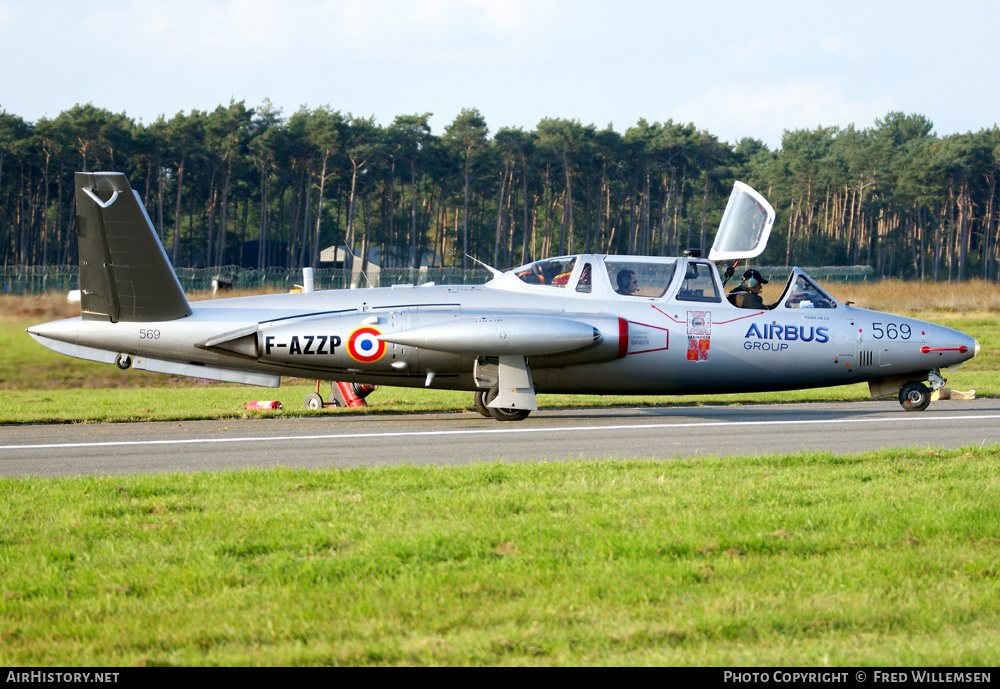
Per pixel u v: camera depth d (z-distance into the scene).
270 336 44.00
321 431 42.03
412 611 16.66
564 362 45.12
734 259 50.19
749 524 22.09
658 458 33.31
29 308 71.75
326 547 20.61
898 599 17.33
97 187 37.12
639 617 16.47
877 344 47.47
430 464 31.44
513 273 47.75
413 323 44.44
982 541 21.00
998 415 47.53
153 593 17.67
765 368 46.75
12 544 20.80
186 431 42.38
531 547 20.33
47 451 36.03
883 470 29.11
